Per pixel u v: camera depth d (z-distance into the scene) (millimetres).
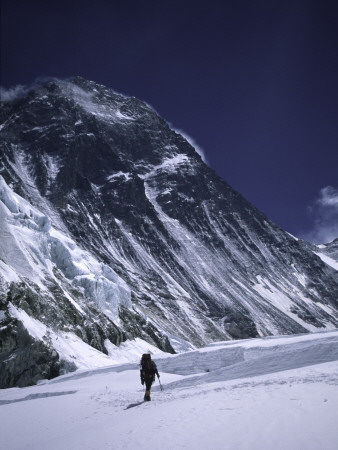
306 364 21062
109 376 31422
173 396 16312
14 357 41000
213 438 8422
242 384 15438
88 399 20234
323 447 6891
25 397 26266
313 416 8836
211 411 10992
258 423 8938
